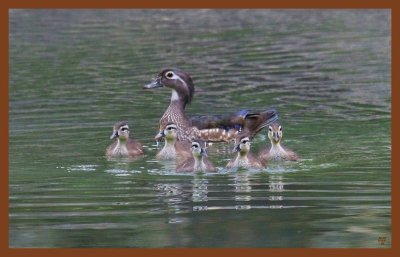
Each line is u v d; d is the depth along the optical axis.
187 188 23.97
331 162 26.05
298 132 29.11
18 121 30.59
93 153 27.31
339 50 41.53
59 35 45.75
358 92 34.19
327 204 22.42
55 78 36.97
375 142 27.88
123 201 22.89
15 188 23.97
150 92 34.75
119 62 39.78
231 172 25.58
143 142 28.81
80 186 24.14
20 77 37.16
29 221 21.52
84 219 21.59
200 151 25.62
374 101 32.91
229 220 21.36
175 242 20.02
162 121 30.11
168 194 23.44
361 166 25.61
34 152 27.19
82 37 45.31
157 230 20.77
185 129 29.92
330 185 23.97
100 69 38.50
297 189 23.73
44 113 31.62
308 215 21.67
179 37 45.09
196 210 22.11
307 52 41.22
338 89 34.72
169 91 34.91
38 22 48.94
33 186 24.12
